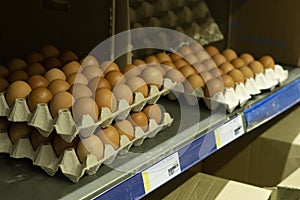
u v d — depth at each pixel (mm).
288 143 1638
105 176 983
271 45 1971
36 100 1000
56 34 1441
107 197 939
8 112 1020
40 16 1426
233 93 1361
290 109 1868
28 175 994
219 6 1943
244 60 1641
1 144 1046
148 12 1604
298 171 1488
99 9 1338
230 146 1747
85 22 1380
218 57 1593
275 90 1572
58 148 985
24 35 1449
